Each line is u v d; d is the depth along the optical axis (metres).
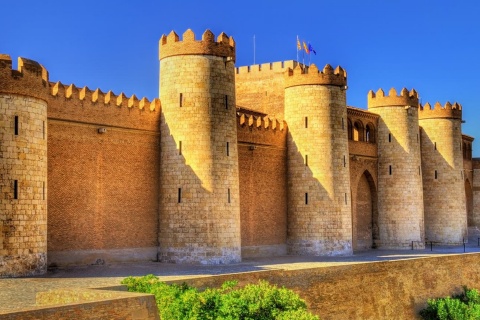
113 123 44.81
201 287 33.03
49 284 33.03
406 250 64.62
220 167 47.09
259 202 54.59
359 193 65.75
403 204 66.62
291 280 39.28
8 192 35.97
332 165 56.50
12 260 35.91
